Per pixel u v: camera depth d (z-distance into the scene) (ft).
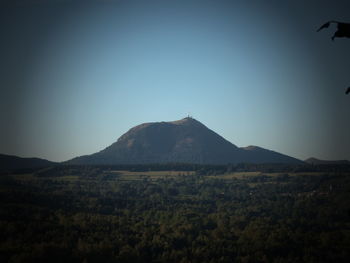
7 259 461.78
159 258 536.42
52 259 473.67
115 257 506.48
